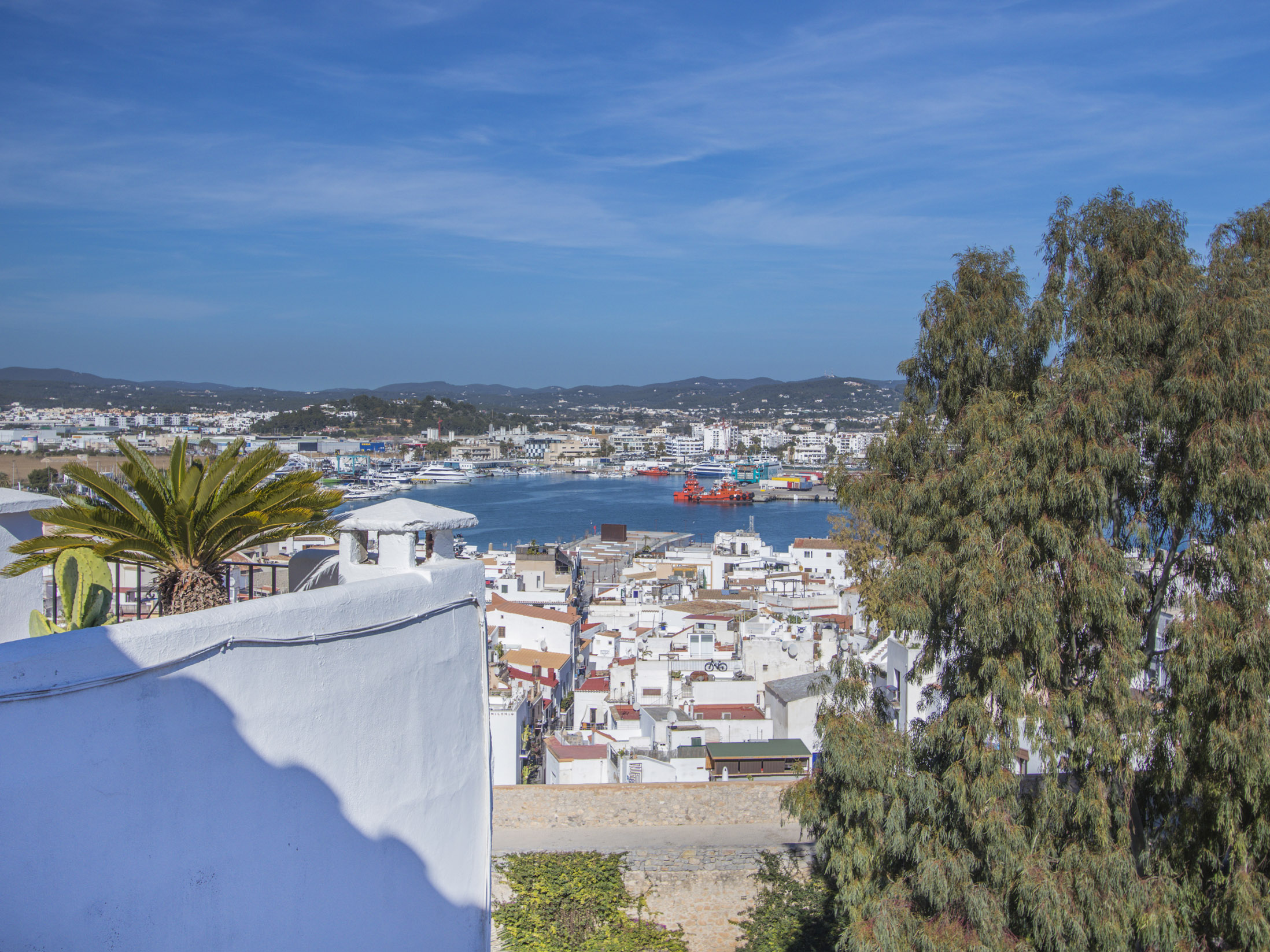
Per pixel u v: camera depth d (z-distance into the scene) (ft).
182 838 23.26
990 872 57.16
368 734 30.76
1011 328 65.57
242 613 25.27
